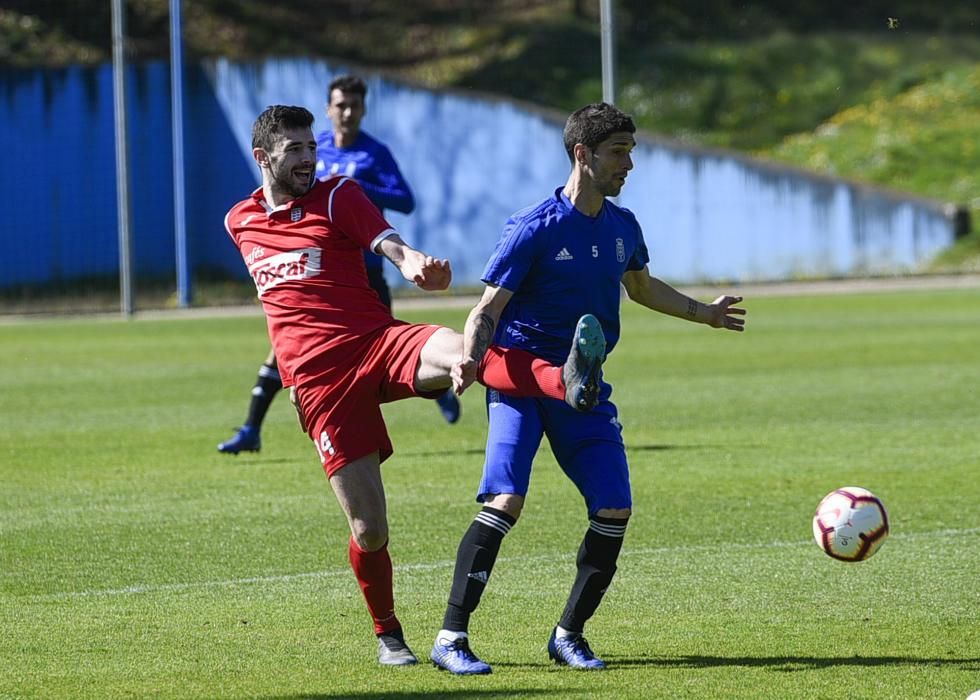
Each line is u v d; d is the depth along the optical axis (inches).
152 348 2827.3
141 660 770.2
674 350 2578.7
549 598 904.3
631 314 3538.4
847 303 3612.2
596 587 745.0
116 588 943.7
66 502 1254.9
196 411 1891.0
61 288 4827.8
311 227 752.3
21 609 888.3
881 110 5753.0
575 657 746.2
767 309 3494.1
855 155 5378.9
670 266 4771.2
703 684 707.4
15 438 1656.0
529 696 689.6
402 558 1024.9
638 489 1274.6
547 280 760.3
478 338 721.6
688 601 890.7
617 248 772.6
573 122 756.6
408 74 5861.2
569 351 768.3
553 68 5930.1
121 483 1347.2
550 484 1309.1
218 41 5757.9
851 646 781.3
